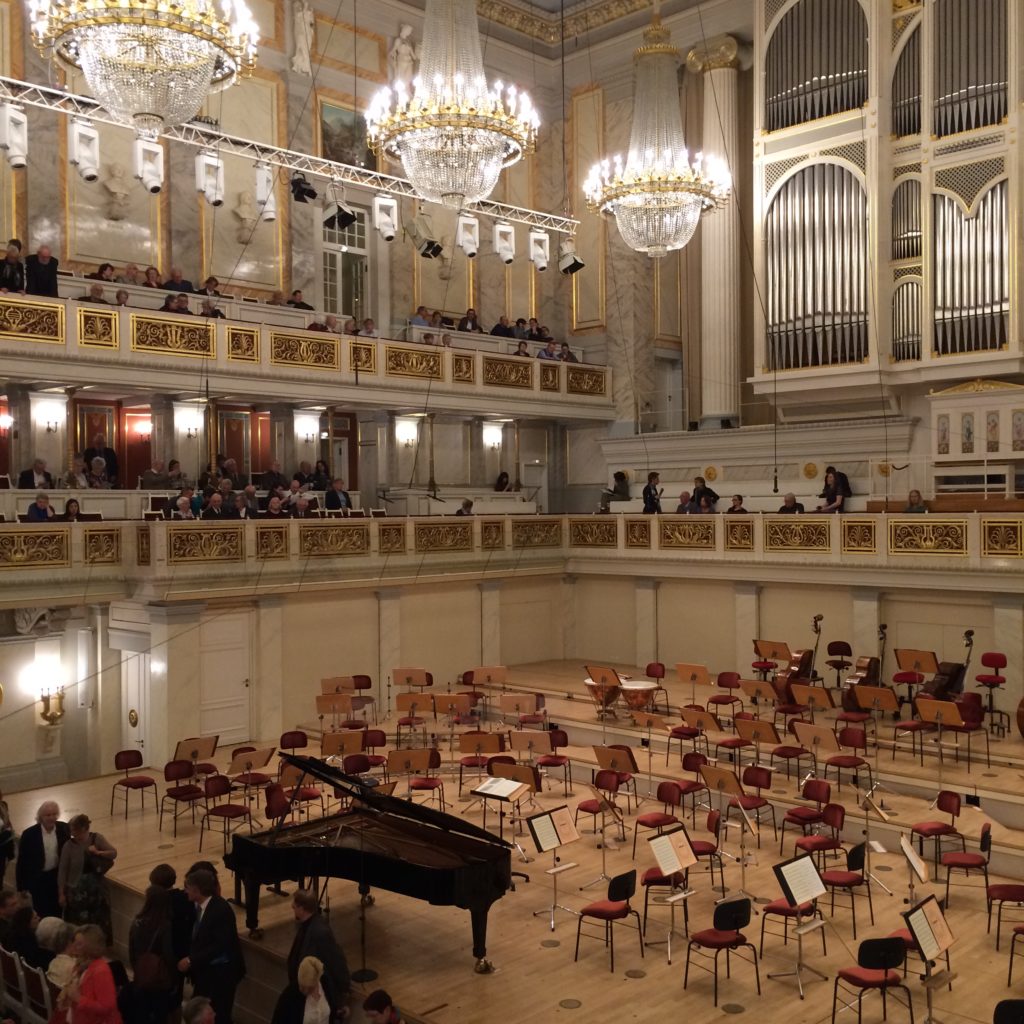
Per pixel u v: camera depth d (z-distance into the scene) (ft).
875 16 67.05
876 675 55.16
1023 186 61.72
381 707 63.93
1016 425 61.67
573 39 87.35
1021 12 61.52
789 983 31.04
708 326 79.92
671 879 34.04
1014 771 46.37
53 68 63.46
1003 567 53.62
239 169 72.49
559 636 75.05
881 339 67.31
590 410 83.71
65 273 62.64
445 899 31.35
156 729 54.90
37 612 56.39
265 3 74.02
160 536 53.67
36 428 61.93
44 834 35.47
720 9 78.84
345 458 78.59
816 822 39.55
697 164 51.03
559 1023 28.91
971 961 32.01
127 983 28.27
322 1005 26.08
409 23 82.33
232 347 63.67
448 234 84.48
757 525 63.67
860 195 68.08
